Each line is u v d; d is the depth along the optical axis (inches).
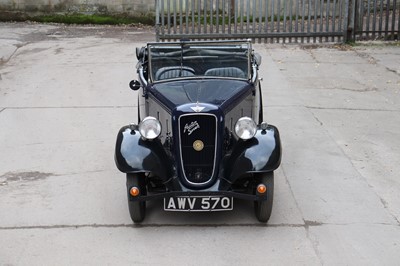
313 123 362.9
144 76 283.0
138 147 231.9
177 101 242.4
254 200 228.1
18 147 327.6
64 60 527.5
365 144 328.5
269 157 227.8
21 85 452.1
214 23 673.0
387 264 211.8
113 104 403.2
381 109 392.2
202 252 220.1
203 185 231.0
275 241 227.0
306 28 643.5
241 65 274.2
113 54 546.9
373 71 486.9
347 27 585.9
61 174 291.6
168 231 235.6
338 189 271.6
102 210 253.8
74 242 228.5
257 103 296.5
